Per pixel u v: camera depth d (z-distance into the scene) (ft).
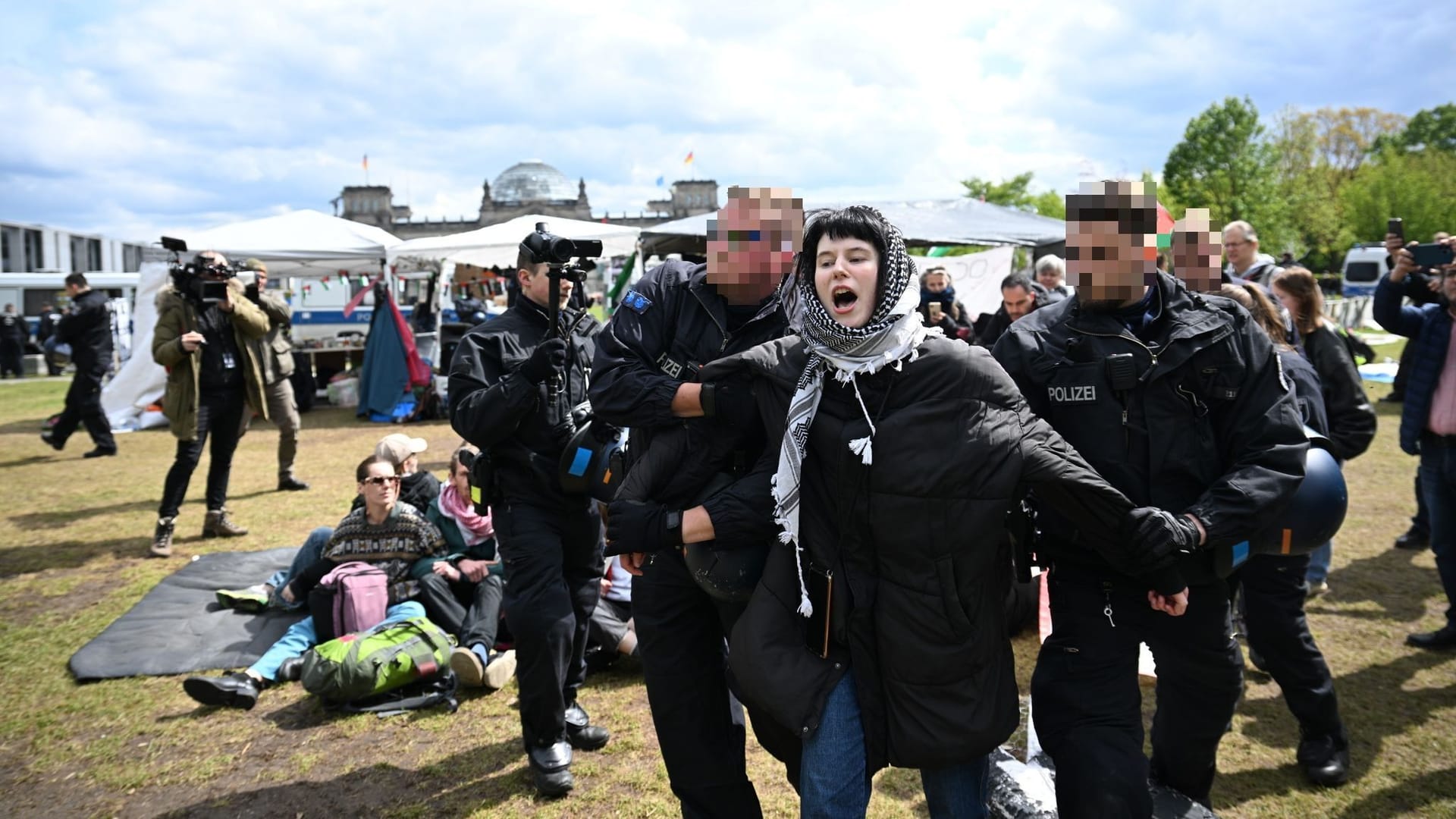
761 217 7.89
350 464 31.96
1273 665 10.75
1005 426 6.19
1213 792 10.54
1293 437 7.47
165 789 10.92
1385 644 14.78
